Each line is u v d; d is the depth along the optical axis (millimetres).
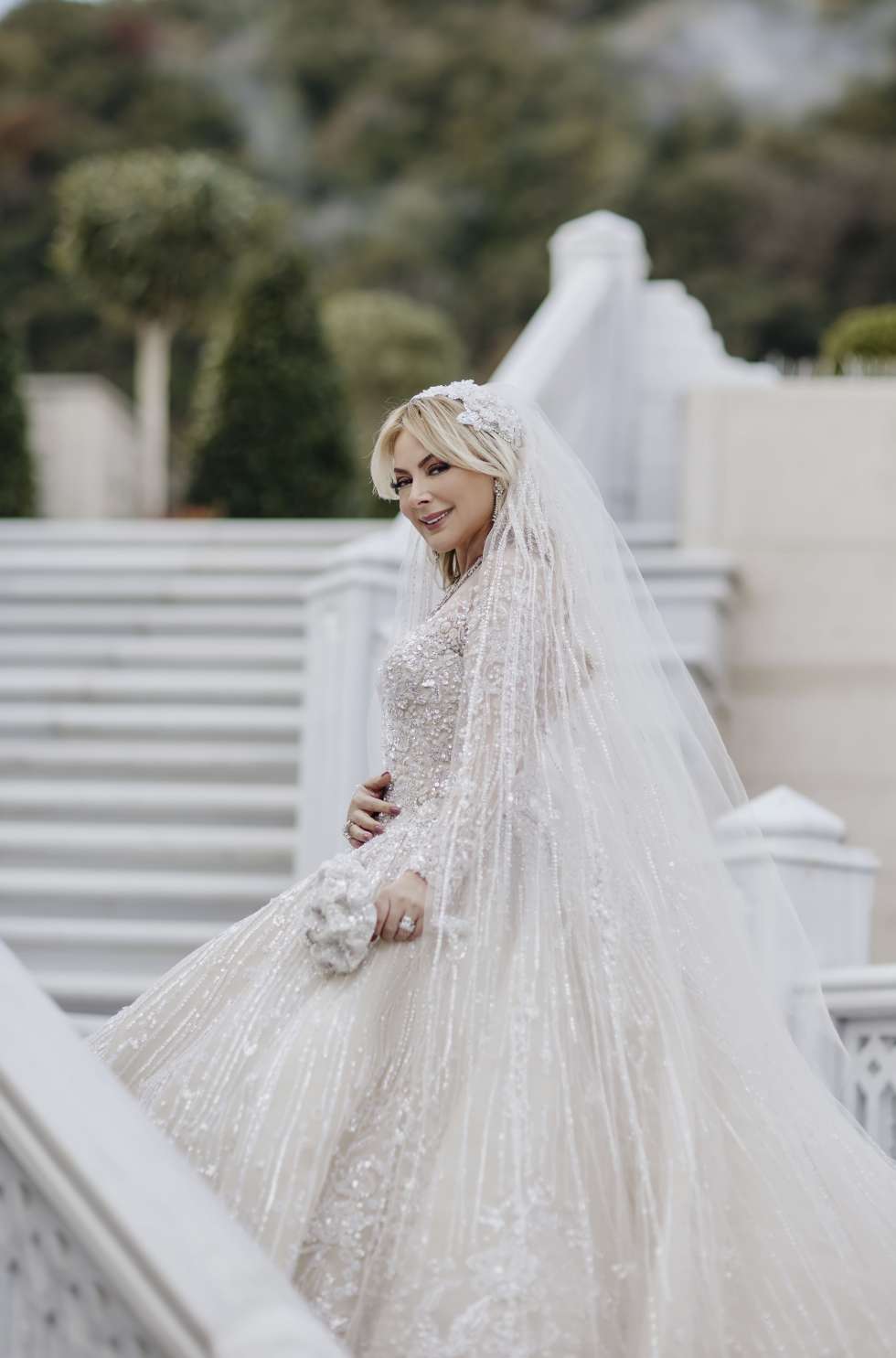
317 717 5375
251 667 7184
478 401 3064
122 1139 1833
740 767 7141
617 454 9438
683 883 2928
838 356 10367
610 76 31969
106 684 6996
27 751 6594
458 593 3045
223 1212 1770
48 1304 1870
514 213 30656
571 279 9406
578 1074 2633
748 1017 2879
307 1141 2500
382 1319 2400
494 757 2801
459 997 2678
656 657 3168
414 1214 2484
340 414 11078
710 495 7312
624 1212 2533
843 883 4398
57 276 27031
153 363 12641
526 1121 2541
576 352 8555
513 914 2793
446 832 2768
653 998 2729
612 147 30797
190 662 7238
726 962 2916
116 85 31156
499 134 31625
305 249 30812
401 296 30375
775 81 31406
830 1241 2631
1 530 8688
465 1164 2500
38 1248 1898
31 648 7355
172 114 31156
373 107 32094
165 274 12414
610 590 3066
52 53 31062
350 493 11055
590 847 2832
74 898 5930
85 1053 2016
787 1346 2504
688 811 3002
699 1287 2453
